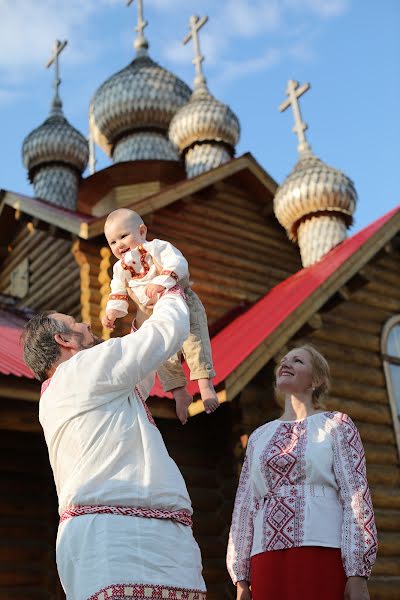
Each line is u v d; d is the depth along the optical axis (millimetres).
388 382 11164
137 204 12719
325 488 3617
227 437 10234
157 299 2807
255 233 14680
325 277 10328
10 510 9484
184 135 16844
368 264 11180
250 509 3855
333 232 14125
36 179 17938
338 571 3426
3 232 15258
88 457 2453
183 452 10219
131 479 2432
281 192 14352
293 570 3441
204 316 3156
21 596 9148
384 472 10383
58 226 12242
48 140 17781
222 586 9797
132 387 2609
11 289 15062
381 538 9758
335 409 10430
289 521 3545
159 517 2410
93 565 2293
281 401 9711
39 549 9477
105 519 2350
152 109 19516
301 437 3754
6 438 9766
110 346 2604
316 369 4082
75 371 2582
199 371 3057
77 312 12422
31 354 2854
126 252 3025
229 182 14781
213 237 13945
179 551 2398
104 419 2508
